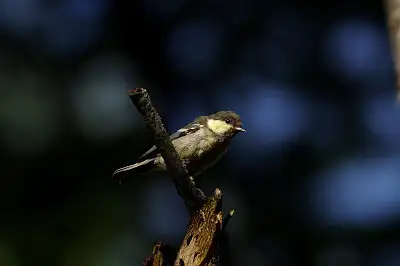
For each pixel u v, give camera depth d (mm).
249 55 15594
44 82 15008
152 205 14477
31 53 15211
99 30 15812
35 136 14406
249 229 14711
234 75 15625
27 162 14250
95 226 13953
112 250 13797
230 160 14844
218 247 6270
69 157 14422
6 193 14102
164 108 15656
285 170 14898
